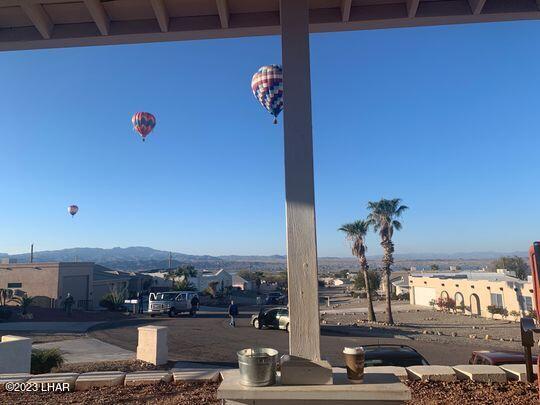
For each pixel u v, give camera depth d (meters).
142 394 5.21
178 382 5.77
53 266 42.75
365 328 30.05
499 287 38.59
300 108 4.25
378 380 3.79
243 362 3.62
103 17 5.35
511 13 5.28
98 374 6.06
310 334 3.94
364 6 5.36
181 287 60.88
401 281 74.50
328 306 56.00
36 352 10.70
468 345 22.56
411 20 5.37
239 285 86.94
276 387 3.57
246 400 3.50
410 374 5.47
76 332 22.84
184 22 5.52
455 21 5.43
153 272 79.81
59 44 5.80
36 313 32.38
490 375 5.30
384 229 36.72
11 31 5.67
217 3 5.04
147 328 13.08
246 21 5.47
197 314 37.22
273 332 23.42
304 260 4.04
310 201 4.11
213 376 5.80
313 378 3.64
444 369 5.56
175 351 16.38
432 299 50.56
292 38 4.36
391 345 7.53
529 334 5.23
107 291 51.34
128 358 13.98
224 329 24.48
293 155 4.18
